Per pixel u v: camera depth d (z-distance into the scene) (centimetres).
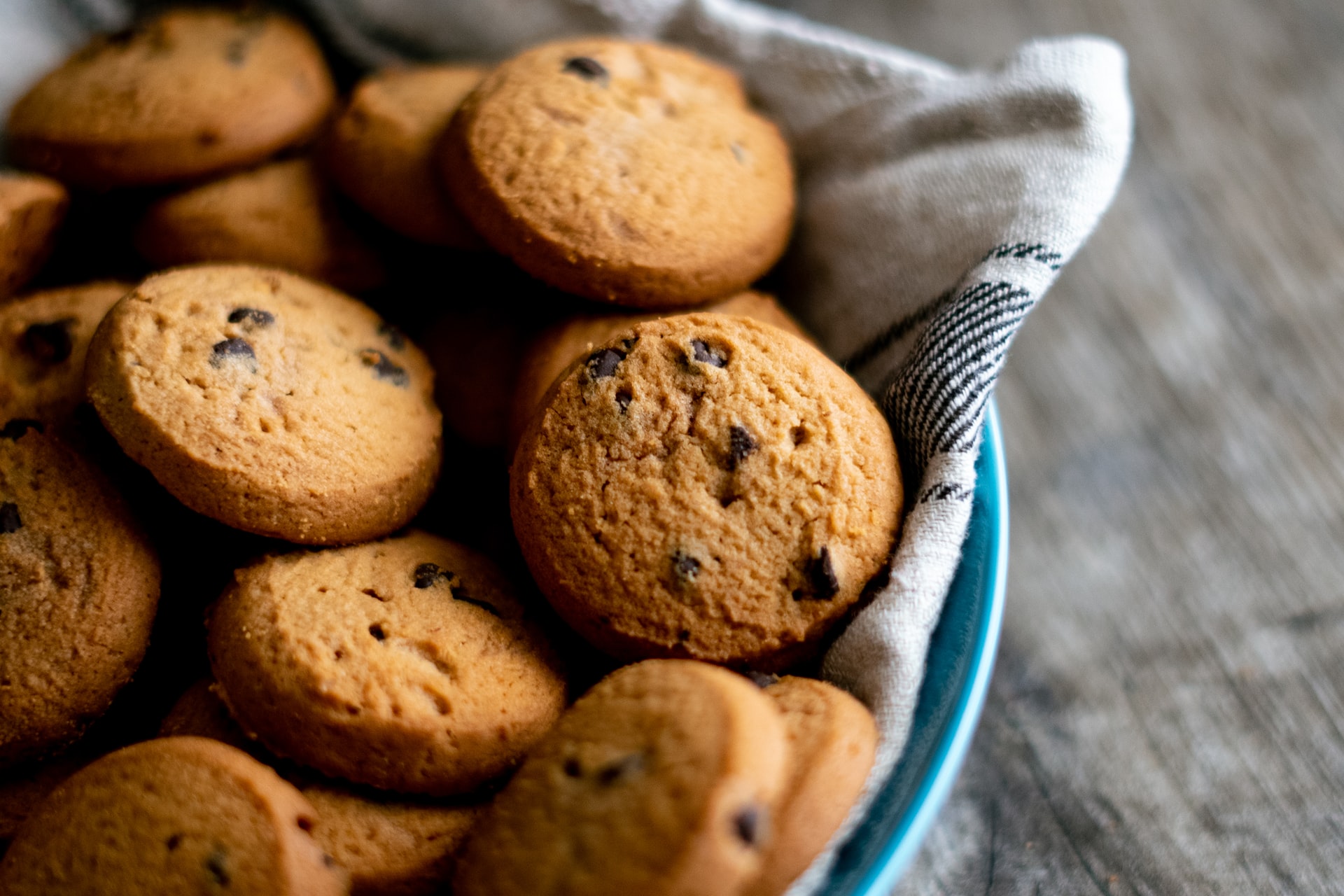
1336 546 35
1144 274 39
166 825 26
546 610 30
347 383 30
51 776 29
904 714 28
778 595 28
